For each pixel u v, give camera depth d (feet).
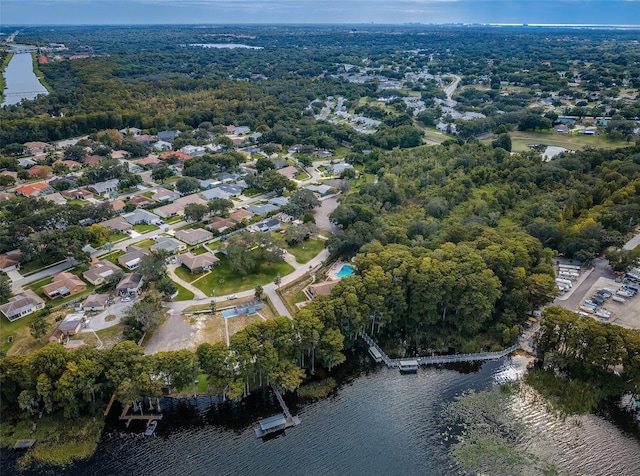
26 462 314.96
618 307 468.34
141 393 339.36
